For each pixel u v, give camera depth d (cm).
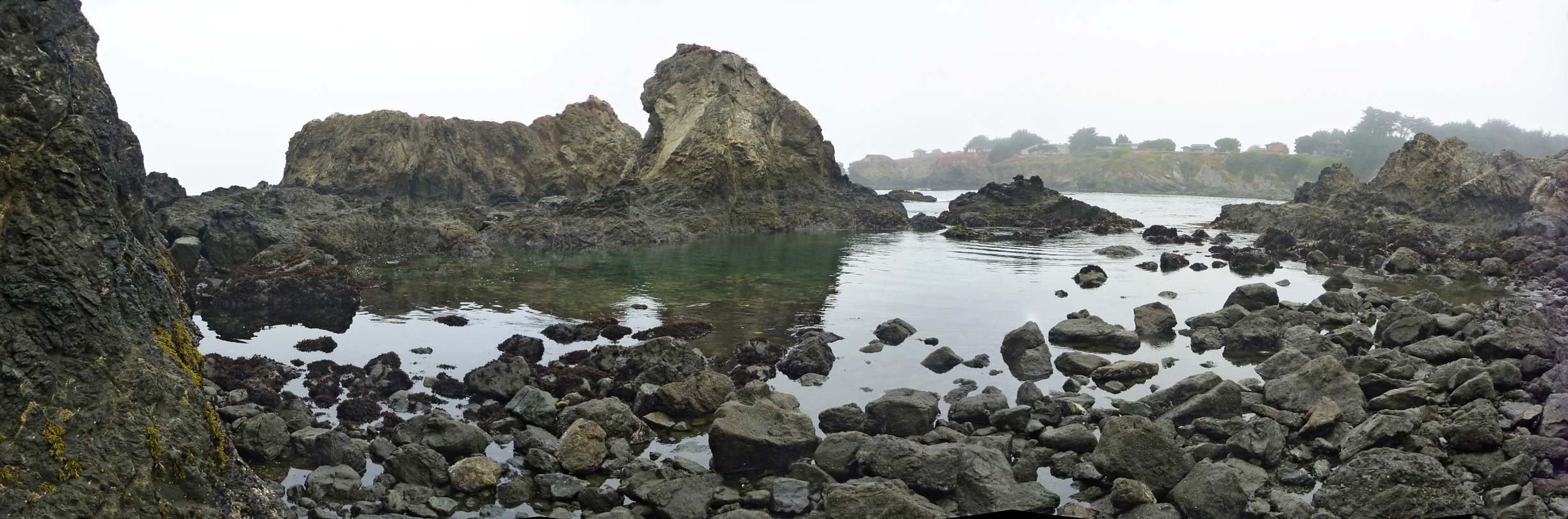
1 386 706
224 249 2770
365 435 1154
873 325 1925
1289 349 1488
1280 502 945
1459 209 4353
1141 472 1009
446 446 1092
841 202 6203
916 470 991
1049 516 921
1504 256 3234
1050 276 2827
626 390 1347
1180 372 1527
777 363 1577
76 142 818
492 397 1335
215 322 1850
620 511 913
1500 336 1508
